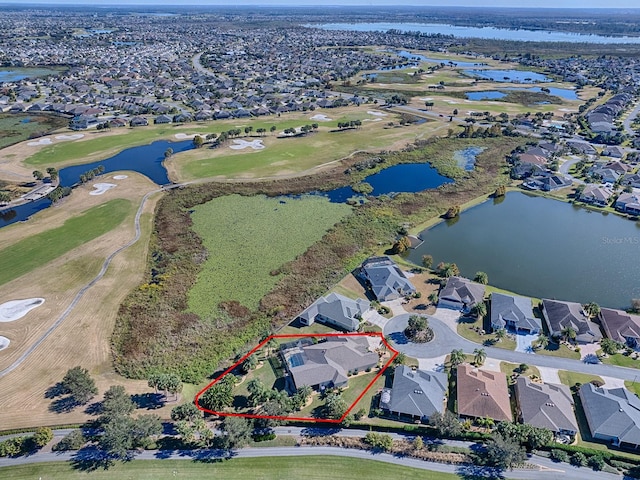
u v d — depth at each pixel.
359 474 54.75
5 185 136.00
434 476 54.50
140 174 145.25
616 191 135.25
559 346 74.88
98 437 58.84
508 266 98.88
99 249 102.94
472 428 60.50
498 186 139.75
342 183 140.62
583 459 55.44
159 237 108.75
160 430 58.19
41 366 70.44
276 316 82.50
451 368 70.44
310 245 106.50
